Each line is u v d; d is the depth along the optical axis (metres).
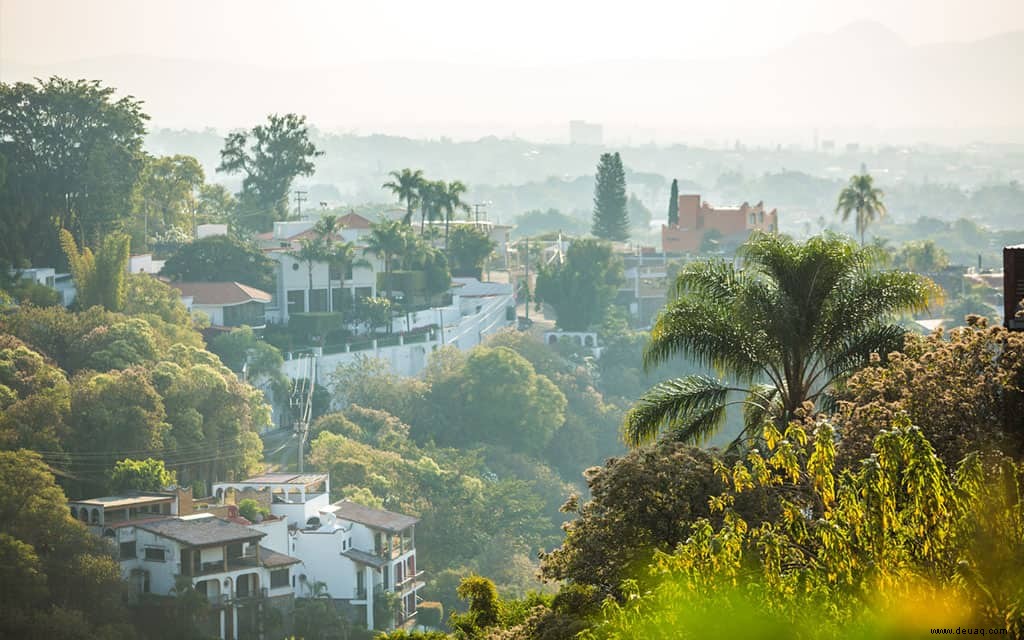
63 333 121.56
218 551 91.69
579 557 38.47
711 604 25.98
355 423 131.62
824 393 45.34
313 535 98.88
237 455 113.75
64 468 101.12
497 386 140.62
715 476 37.38
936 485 25.92
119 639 84.19
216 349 134.12
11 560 82.44
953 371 35.72
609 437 153.38
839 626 25.22
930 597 24.89
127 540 91.62
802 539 28.02
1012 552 25.67
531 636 37.31
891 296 44.25
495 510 119.50
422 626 103.12
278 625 92.88
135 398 106.75
